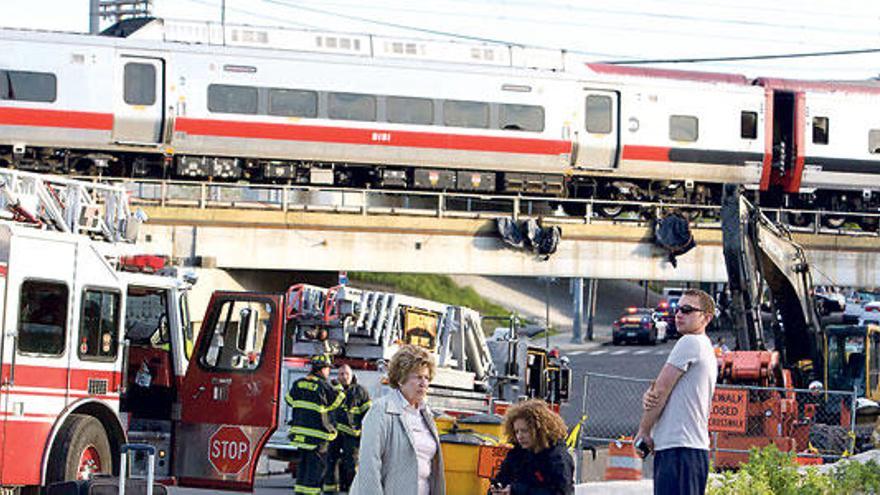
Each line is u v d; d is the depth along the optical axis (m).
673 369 28.94
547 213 121.06
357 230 108.88
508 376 72.38
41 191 44.00
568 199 115.19
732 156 118.31
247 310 47.47
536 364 75.25
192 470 46.91
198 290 103.69
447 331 66.44
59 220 44.31
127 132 101.50
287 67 105.56
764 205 125.88
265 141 104.94
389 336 62.25
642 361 163.75
